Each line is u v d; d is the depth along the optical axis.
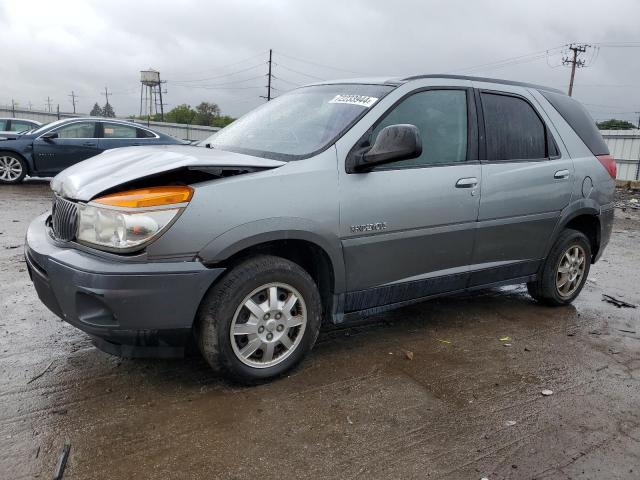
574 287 5.13
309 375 3.46
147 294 2.79
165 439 2.70
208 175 2.96
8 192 10.90
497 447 2.79
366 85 3.92
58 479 2.38
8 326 3.99
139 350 2.98
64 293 2.88
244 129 4.07
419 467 2.60
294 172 3.19
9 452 2.54
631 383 3.61
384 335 4.21
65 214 3.07
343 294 3.54
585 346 4.22
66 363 3.45
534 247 4.62
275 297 3.21
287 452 2.66
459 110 4.05
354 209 3.39
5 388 3.11
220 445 2.68
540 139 4.60
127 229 2.75
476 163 4.06
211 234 2.90
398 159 3.26
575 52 47.91
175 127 44.47
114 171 3.07
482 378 3.56
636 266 7.24
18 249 6.20
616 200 16.56
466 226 4.02
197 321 3.08
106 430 2.75
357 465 2.59
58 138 11.99
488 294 5.46
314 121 3.70
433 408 3.14
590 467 2.66
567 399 3.33
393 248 3.65
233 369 3.12
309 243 3.30
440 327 4.45
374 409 3.09
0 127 16.59
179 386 3.22
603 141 5.28
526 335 4.38
